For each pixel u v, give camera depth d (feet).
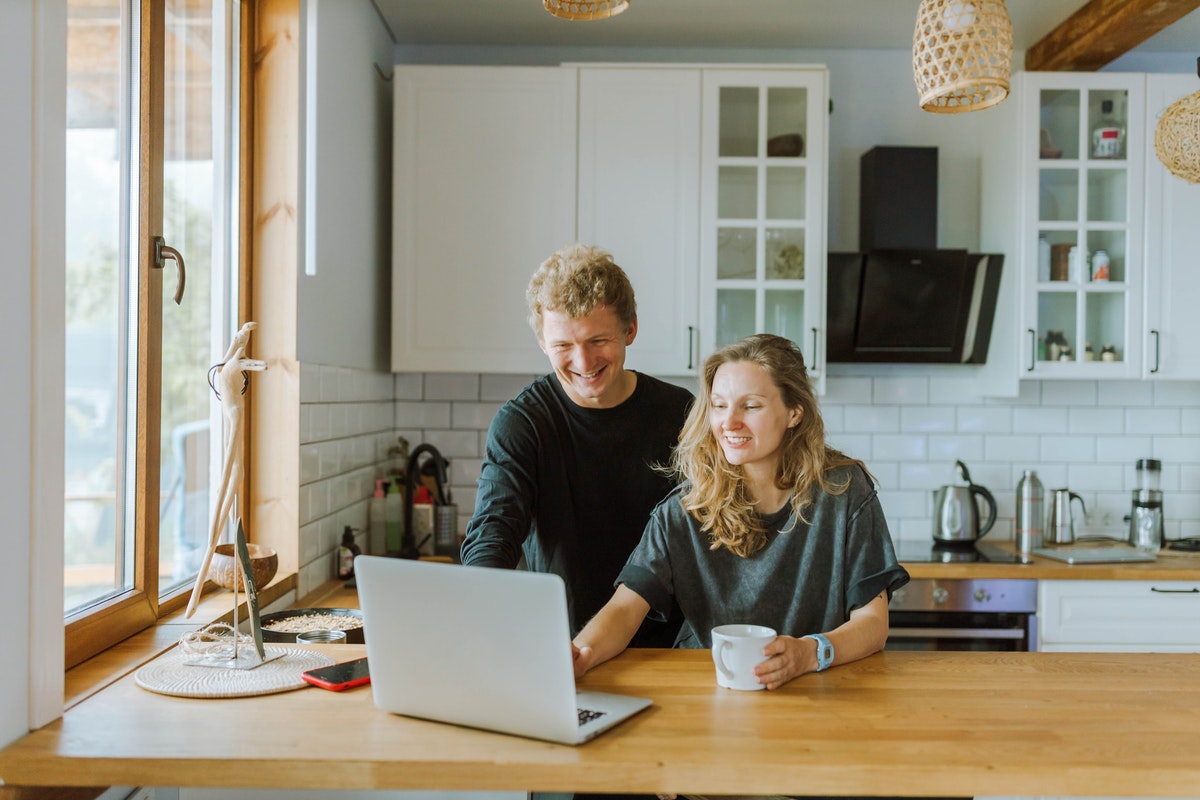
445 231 11.71
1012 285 11.78
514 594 4.11
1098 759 4.00
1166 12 10.24
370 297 11.37
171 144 7.13
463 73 11.68
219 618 6.88
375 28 11.60
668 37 12.54
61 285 4.61
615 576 7.10
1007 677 5.17
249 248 8.57
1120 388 12.98
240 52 8.47
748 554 5.89
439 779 3.98
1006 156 12.03
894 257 11.64
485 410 12.86
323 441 9.45
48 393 4.46
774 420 5.61
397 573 4.37
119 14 6.29
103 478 6.16
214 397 8.08
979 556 11.45
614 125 11.69
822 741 4.18
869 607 5.67
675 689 4.93
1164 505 12.98
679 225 11.69
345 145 10.19
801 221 11.67
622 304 6.27
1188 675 5.23
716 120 11.66
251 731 4.33
